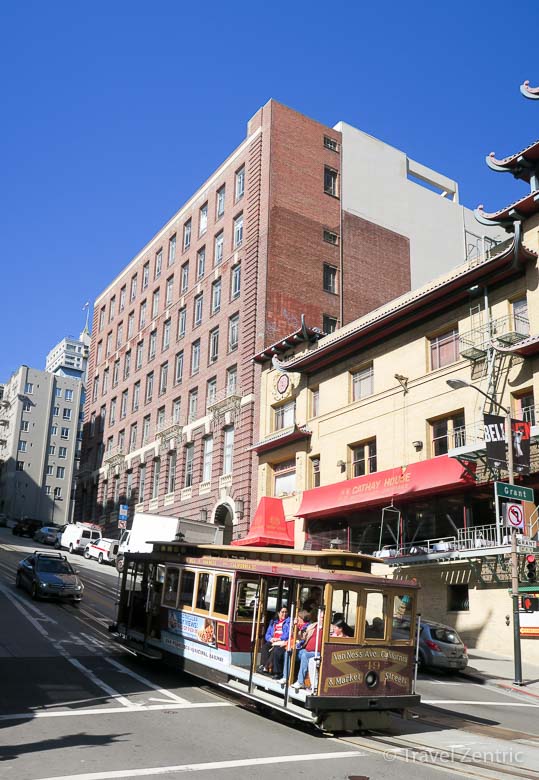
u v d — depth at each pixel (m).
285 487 38.25
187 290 54.06
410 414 30.86
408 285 50.19
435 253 52.88
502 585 25.38
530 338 25.02
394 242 50.44
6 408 114.38
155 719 11.75
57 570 28.12
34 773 8.46
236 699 14.05
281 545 35.91
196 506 46.19
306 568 12.96
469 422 27.94
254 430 41.28
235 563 14.50
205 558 15.67
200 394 48.78
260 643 13.48
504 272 27.20
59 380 114.31
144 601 17.91
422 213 53.16
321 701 11.32
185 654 15.47
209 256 51.12
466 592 27.11
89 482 66.75
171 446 51.47
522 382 26.14
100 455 66.31
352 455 34.22
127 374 63.31
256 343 42.47
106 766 8.91
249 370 42.62
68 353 185.00
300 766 9.51
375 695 12.00
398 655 12.48
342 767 9.62
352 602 12.11
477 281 28.30
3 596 26.38
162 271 59.44
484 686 20.05
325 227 46.78
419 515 29.28
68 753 9.42
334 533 33.91
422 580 28.62
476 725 13.64
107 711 12.11
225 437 45.09
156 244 61.72
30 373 111.62
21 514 105.19
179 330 54.34
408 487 29.28
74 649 18.19
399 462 30.88
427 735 12.38
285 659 12.27
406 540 29.62
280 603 13.21
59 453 111.62
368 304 47.41
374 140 52.03
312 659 11.72
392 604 12.60
